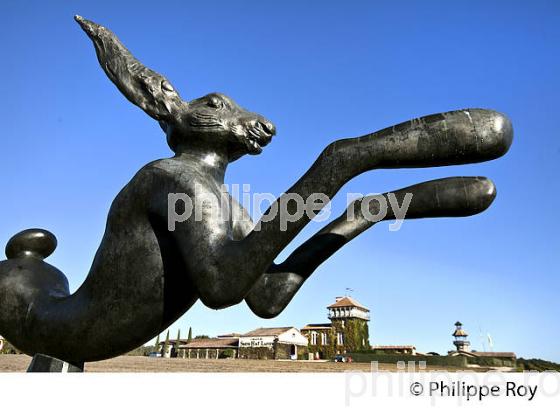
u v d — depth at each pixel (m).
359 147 1.54
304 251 2.08
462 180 1.80
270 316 2.05
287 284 2.03
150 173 1.83
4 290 2.05
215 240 1.62
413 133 1.51
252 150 2.07
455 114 1.52
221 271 1.57
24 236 2.21
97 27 2.11
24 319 2.02
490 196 1.77
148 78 2.06
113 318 1.83
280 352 43.22
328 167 1.56
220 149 2.05
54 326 1.94
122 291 1.82
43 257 2.28
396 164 1.55
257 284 2.04
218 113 2.03
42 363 1.94
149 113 2.07
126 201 1.85
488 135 1.48
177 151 2.09
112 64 2.09
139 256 1.81
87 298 1.89
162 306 1.81
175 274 1.82
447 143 1.49
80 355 1.94
